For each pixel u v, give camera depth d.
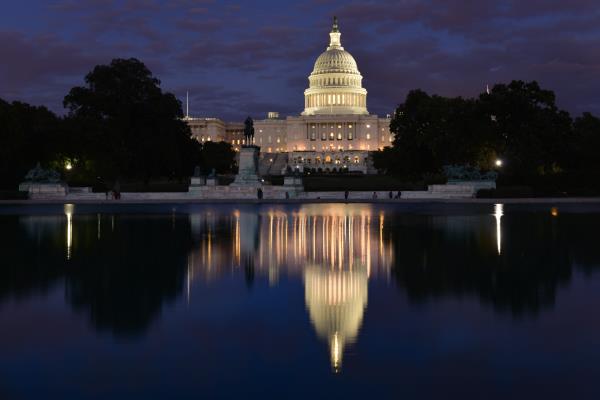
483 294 19.73
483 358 13.48
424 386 11.98
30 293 20.08
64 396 11.58
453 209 65.06
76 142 99.75
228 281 22.12
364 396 11.52
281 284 21.55
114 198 90.69
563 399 11.37
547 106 100.62
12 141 95.19
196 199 87.94
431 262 26.25
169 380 12.31
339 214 57.03
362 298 19.25
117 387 11.98
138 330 15.65
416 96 112.06
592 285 21.02
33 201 85.06
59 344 14.55
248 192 92.44
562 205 73.12
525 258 27.20
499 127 98.81
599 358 13.41
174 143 109.12
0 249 30.94
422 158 110.19
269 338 14.97
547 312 17.30
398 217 52.50
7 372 12.77
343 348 14.20
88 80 108.38
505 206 71.00
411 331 15.52
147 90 109.69
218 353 13.88
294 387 11.95
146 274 23.56
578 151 105.81
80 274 23.55
